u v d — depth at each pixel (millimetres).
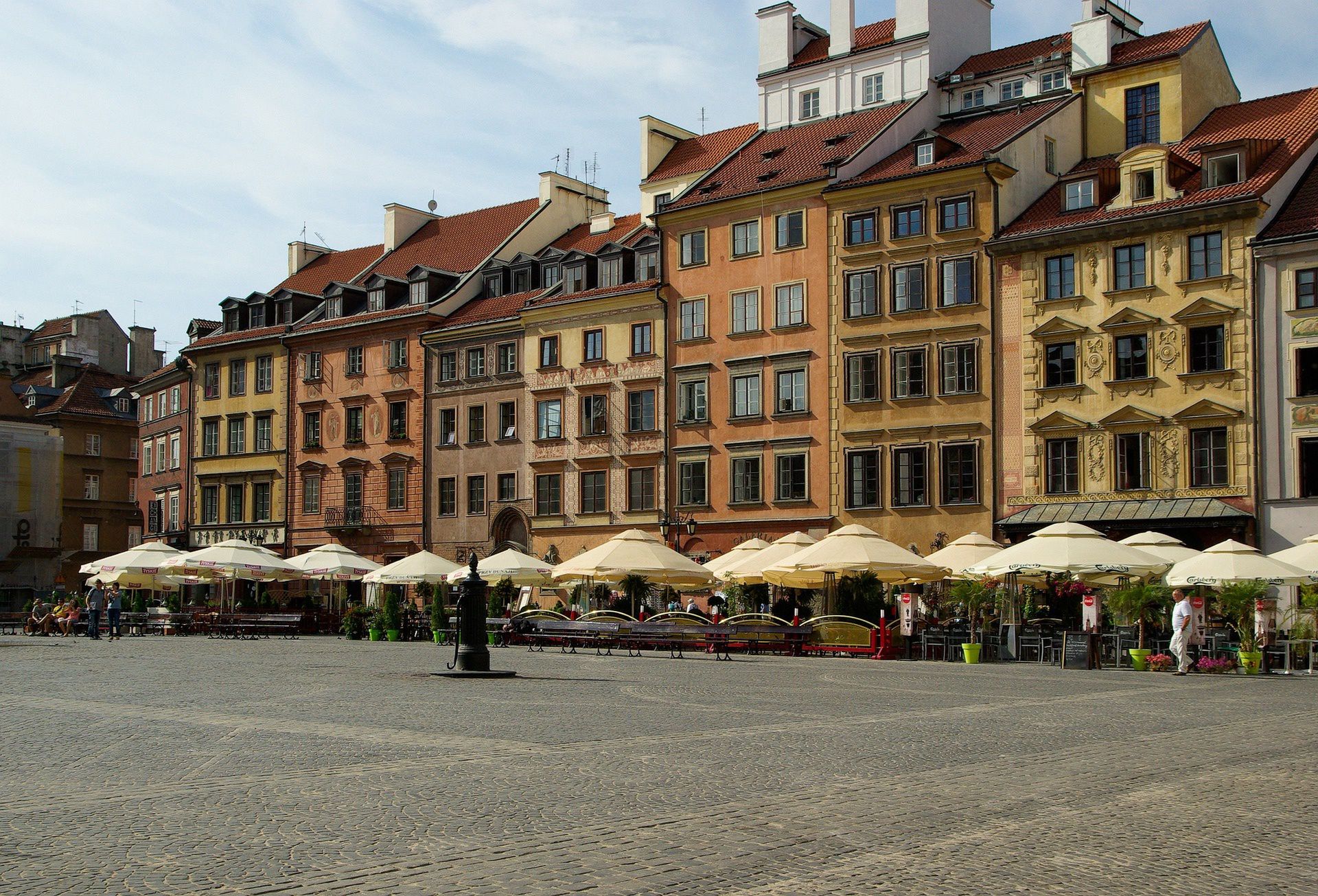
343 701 24016
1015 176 54625
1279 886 10000
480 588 31141
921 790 13992
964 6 63719
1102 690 27953
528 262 71250
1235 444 47750
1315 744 18141
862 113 63156
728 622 43969
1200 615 34625
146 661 37062
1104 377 50750
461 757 16344
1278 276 47312
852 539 42969
